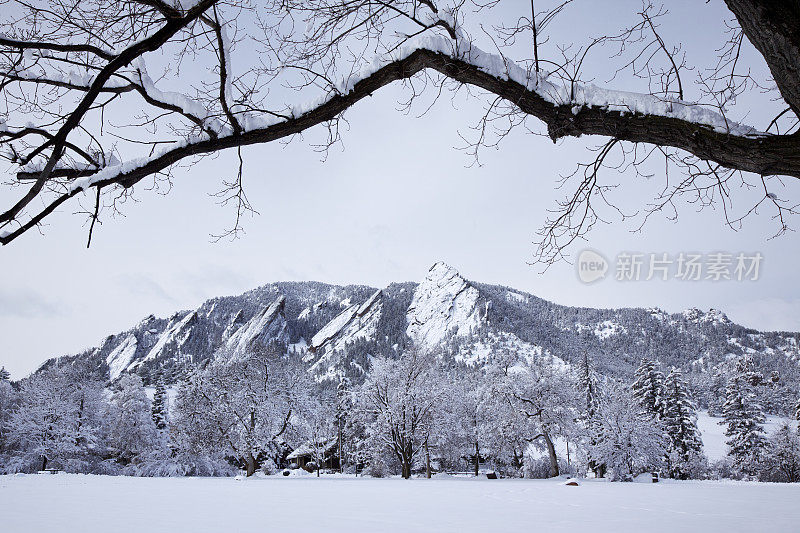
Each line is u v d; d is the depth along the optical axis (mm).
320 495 16406
